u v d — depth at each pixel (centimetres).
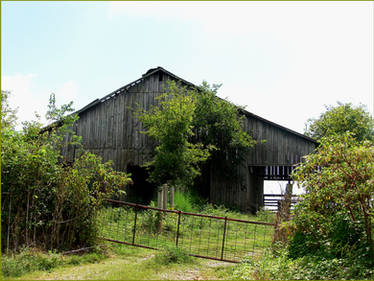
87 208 852
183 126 1666
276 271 682
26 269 646
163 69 2178
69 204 850
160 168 1670
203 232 1204
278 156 2023
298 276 640
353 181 692
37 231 817
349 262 650
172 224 1175
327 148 725
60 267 683
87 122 2217
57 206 813
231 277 678
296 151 1992
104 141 2197
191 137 2095
